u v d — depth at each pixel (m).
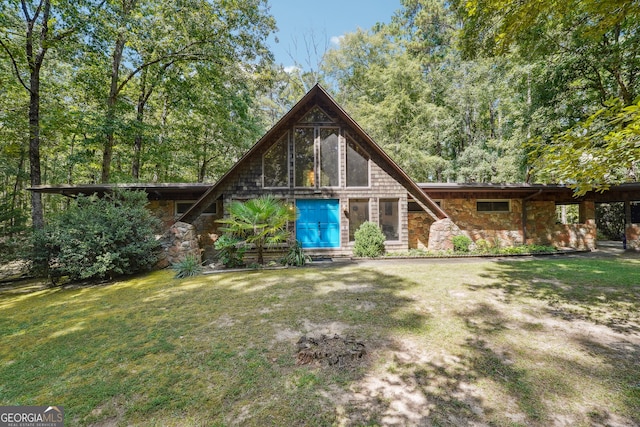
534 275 6.90
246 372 2.96
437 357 3.18
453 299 5.21
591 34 4.50
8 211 11.68
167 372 3.01
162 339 3.82
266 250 10.30
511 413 2.28
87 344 3.75
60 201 20.39
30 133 10.70
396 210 11.06
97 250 7.45
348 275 7.38
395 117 19.08
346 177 10.92
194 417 2.33
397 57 20.22
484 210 12.14
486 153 18.70
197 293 6.03
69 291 6.74
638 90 11.19
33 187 9.55
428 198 10.71
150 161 16.03
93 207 8.00
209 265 9.38
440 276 7.06
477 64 17.91
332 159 10.95
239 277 7.47
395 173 10.94
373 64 22.27
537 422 2.18
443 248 10.66
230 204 9.83
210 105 15.84
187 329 4.13
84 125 11.67
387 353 3.28
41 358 3.41
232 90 15.78
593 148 3.56
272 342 3.63
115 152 16.42
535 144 4.38
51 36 11.00
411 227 11.82
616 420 2.20
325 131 10.98
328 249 10.61
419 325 4.07
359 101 22.56
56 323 4.58
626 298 5.08
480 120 21.52
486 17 6.12
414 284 6.32
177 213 11.48
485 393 2.54
